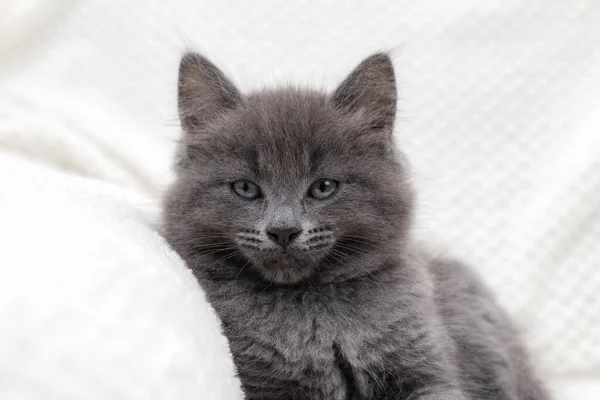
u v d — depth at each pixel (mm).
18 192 295
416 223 389
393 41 549
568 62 542
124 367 255
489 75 543
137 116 544
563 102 539
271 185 356
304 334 346
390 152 376
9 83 532
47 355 246
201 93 379
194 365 272
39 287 256
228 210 356
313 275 355
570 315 505
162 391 257
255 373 342
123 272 278
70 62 544
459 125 540
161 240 340
